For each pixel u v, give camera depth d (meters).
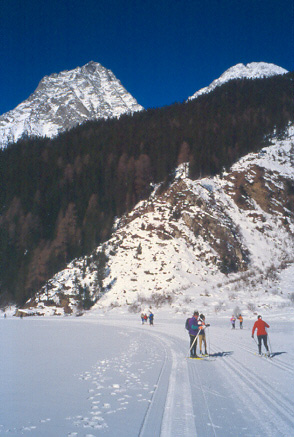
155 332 26.55
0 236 87.50
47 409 6.08
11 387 7.86
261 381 8.49
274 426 5.26
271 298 54.72
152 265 66.31
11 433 4.85
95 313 57.62
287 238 78.31
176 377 8.95
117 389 7.60
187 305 53.66
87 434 4.83
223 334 24.61
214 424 5.32
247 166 93.56
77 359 12.39
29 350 15.35
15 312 70.38
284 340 19.78
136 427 5.14
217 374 9.41
